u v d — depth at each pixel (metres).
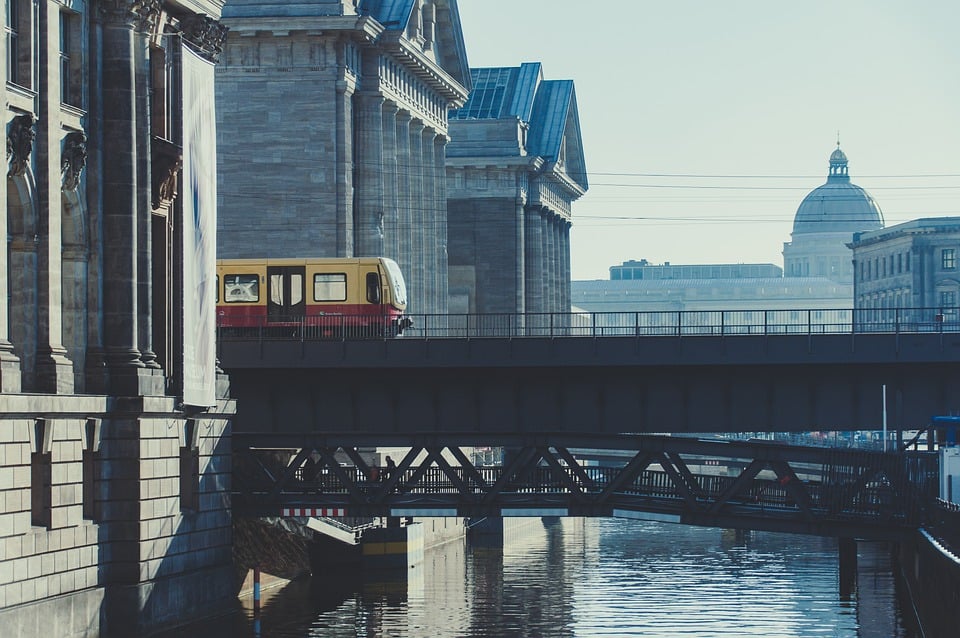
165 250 83.50
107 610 72.50
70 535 69.44
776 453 83.88
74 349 75.50
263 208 129.75
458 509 86.38
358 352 93.69
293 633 82.94
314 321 106.31
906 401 94.38
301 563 109.44
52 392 70.88
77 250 76.00
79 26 76.06
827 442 175.12
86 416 71.06
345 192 129.62
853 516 83.12
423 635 83.69
